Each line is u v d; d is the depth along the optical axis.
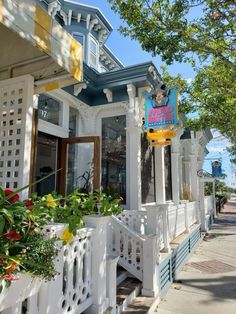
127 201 6.82
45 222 2.29
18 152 3.39
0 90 3.61
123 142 7.15
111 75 6.83
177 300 5.02
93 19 10.03
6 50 3.38
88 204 3.23
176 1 5.48
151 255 4.64
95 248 3.19
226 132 9.49
